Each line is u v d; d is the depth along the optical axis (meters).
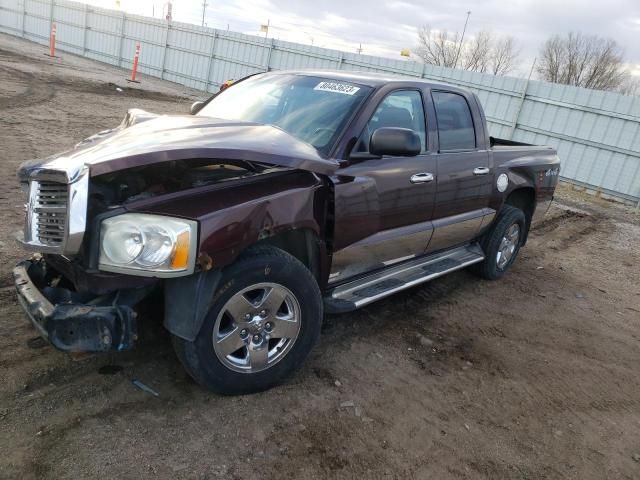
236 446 2.63
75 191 2.34
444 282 5.45
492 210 5.09
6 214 5.19
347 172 3.33
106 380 2.97
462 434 3.04
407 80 4.12
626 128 13.23
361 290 3.71
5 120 9.59
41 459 2.37
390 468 2.67
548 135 14.57
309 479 2.51
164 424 2.71
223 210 2.62
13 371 2.92
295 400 3.07
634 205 13.23
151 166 2.84
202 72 23.75
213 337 2.74
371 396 3.24
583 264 7.07
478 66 41.66
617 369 4.17
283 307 3.08
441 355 3.91
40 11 30.38
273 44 21.05
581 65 39.22
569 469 2.90
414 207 3.96
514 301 5.25
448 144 4.39
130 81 20.28
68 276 2.68
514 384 3.68
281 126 3.62
